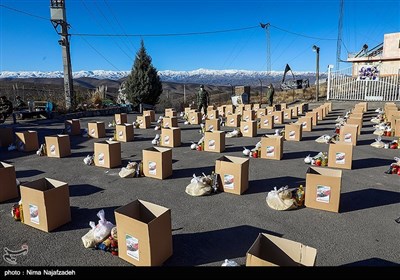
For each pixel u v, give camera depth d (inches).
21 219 189.2
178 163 328.2
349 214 195.9
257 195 231.3
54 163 338.0
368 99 921.5
